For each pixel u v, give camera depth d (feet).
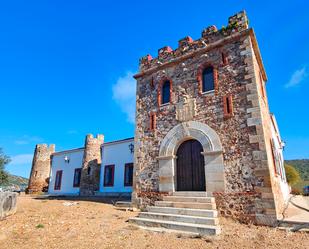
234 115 31.91
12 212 29.84
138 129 42.65
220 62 35.76
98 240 21.20
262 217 26.04
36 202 44.62
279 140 57.47
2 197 27.89
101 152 70.44
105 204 42.65
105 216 31.68
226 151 31.17
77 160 78.79
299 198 47.65
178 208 29.07
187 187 34.42
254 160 28.53
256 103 30.37
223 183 29.96
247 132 30.12
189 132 35.37
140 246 19.69
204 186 32.96
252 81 31.60
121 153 65.51
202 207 28.68
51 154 88.43
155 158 38.50
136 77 46.55
